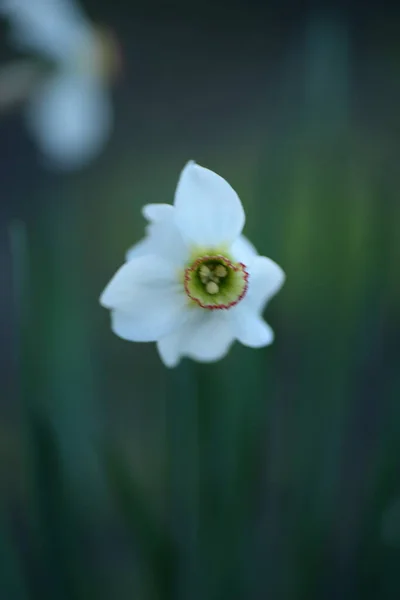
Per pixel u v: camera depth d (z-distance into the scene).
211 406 0.53
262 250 0.56
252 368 0.54
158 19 1.39
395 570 0.55
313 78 0.60
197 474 0.54
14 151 1.16
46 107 0.74
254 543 0.57
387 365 0.75
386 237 0.57
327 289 0.58
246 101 1.25
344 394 0.57
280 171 0.58
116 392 0.82
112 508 0.64
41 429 0.52
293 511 0.58
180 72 1.31
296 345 0.68
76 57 0.72
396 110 1.19
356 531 0.61
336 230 0.59
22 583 0.53
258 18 1.40
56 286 0.55
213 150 1.13
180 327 0.45
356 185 0.67
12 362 0.90
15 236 0.50
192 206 0.44
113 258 0.91
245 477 0.54
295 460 0.57
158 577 0.54
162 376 0.83
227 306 0.45
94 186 1.06
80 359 0.55
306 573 0.56
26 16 0.70
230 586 0.54
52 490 0.52
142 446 0.75
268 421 0.56
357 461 0.65
